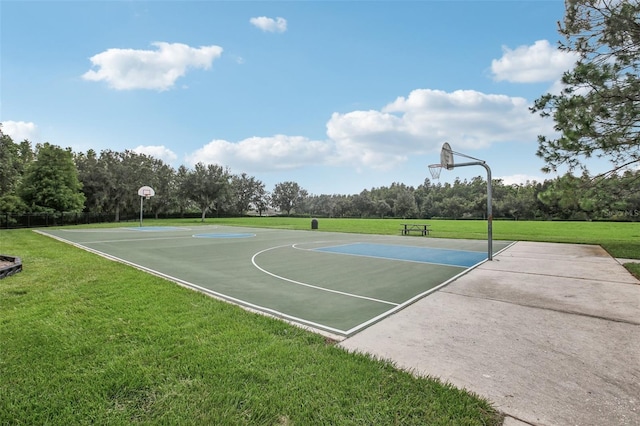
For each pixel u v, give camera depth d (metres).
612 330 4.05
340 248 14.05
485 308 5.06
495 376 2.83
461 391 2.53
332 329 4.07
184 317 4.22
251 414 2.21
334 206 87.31
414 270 8.59
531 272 8.34
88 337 3.48
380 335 3.85
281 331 3.85
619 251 12.57
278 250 13.09
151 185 49.31
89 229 26.12
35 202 32.75
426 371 2.91
